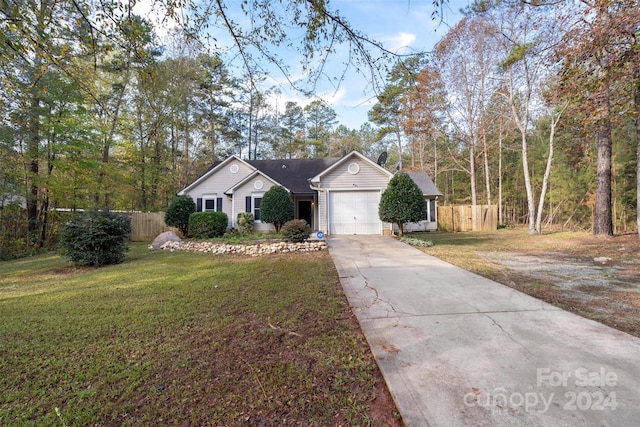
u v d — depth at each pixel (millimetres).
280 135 29094
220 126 22562
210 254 9156
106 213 8016
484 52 15180
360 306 3982
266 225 14750
